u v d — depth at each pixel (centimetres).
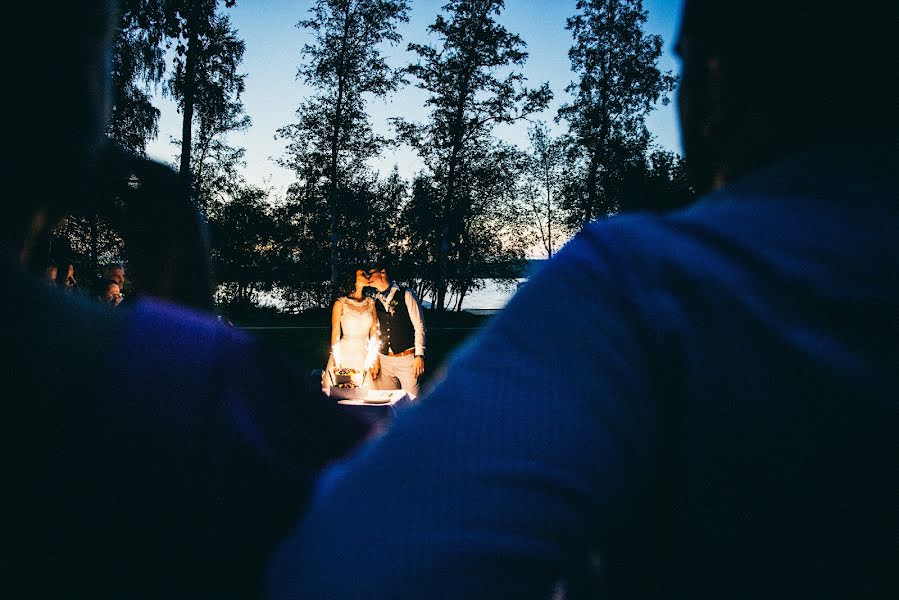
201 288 68
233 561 56
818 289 42
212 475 57
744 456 41
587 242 51
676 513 43
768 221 46
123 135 1534
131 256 66
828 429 41
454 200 2902
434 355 1402
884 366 40
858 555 40
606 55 2673
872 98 45
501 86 2805
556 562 39
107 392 53
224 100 2188
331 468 59
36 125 50
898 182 44
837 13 45
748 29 49
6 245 51
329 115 2783
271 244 3066
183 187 69
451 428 42
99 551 51
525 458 40
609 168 2628
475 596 37
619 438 41
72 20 51
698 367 43
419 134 2852
